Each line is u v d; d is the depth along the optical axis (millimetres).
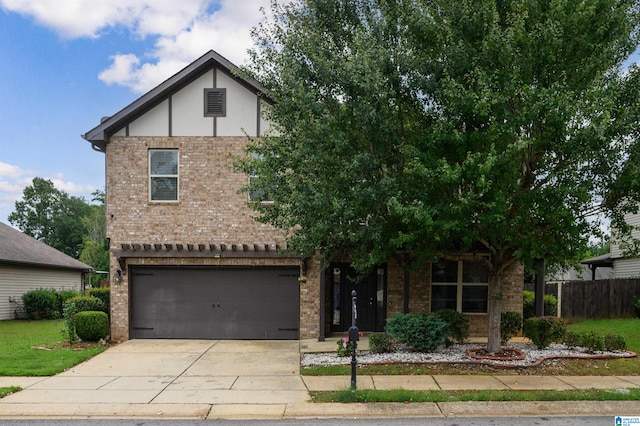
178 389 8719
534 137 9164
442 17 9234
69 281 28078
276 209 10680
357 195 8828
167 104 14289
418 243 9766
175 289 14422
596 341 10961
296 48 9836
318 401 7867
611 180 8953
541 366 9930
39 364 10602
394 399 7797
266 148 10586
